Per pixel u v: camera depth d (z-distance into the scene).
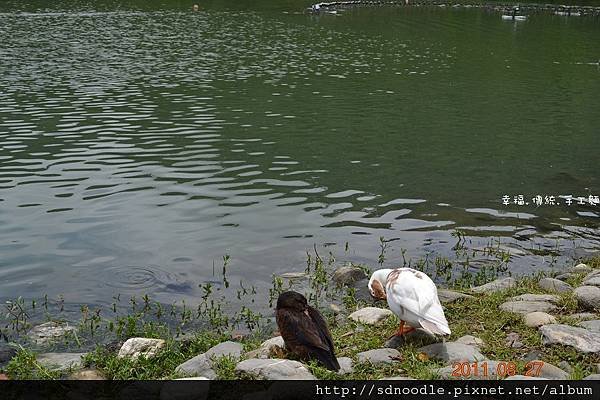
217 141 18.34
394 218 13.32
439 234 12.59
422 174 16.31
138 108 22.00
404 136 19.94
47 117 20.38
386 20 51.88
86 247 11.33
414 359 6.88
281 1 60.38
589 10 64.12
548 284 9.58
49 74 27.33
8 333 8.55
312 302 9.62
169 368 7.34
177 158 16.59
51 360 7.57
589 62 36.69
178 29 42.12
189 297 9.78
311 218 13.07
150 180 14.84
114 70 28.66
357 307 9.37
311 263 11.06
